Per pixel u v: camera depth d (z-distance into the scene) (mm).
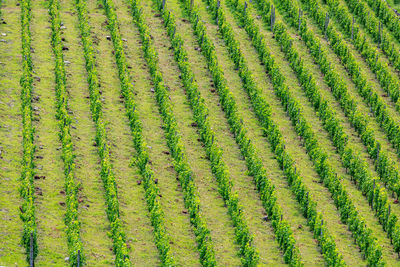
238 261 48625
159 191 55438
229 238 51500
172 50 80562
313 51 80750
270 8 90375
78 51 77438
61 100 64125
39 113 64188
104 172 54625
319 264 49125
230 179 58938
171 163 60469
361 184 59000
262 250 50219
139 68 75750
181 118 67562
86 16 84438
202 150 62969
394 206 57250
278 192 57969
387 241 52875
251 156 59344
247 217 54125
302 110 68750
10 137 59625
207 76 76000
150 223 51875
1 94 66062
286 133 66938
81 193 53844
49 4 87812
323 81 77375
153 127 65625
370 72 80000
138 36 83250
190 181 54438
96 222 50688
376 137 67625
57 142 60312
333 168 60062
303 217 55062
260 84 75312
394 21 88438
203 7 92312
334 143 65062
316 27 89438
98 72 73500
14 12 85188
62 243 47312
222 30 84312
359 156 60094
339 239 52719
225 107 68750
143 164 57500
